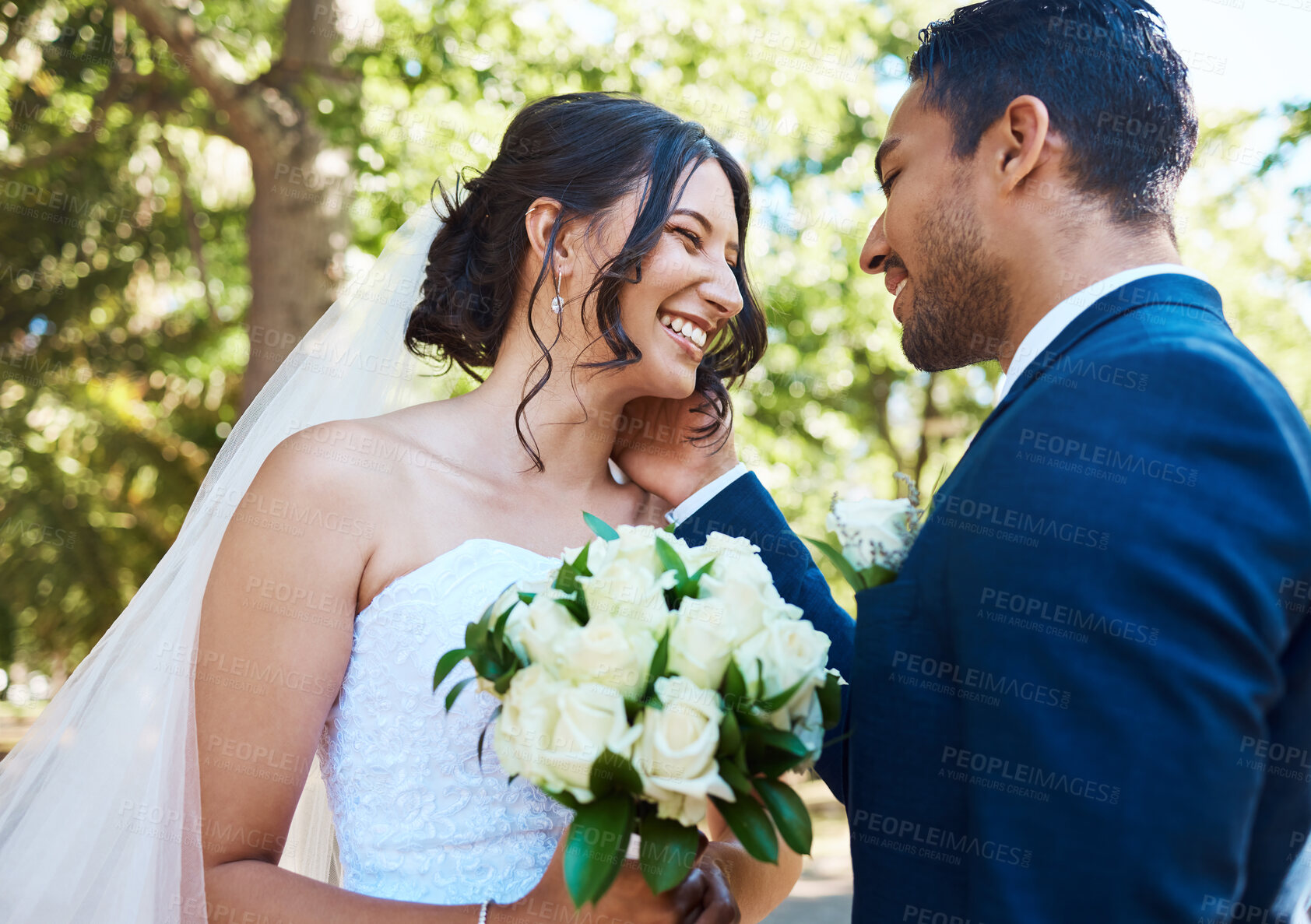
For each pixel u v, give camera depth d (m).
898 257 1.82
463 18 8.40
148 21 7.29
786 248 9.79
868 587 1.54
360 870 1.83
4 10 8.19
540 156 2.07
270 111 7.50
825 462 11.52
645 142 2.04
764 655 1.37
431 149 8.08
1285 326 8.66
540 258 2.06
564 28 8.59
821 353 10.70
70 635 9.36
